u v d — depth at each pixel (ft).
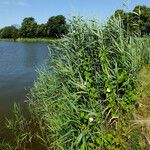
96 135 20.71
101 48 23.56
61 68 25.66
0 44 236.84
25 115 33.35
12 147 26.00
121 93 23.17
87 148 20.13
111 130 21.16
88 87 22.38
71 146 20.10
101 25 25.31
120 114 21.89
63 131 21.91
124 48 24.22
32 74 64.59
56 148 24.08
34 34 316.60
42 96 29.55
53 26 251.39
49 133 27.12
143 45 28.53
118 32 24.62
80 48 24.84
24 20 333.42
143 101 22.45
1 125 30.86
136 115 21.47
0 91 46.96
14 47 185.88
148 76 25.03
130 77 23.27
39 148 25.49
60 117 22.76
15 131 29.17
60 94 26.61
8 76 62.54
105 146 20.40
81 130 20.54
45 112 28.81
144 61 27.94
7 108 36.70
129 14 28.86
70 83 23.65
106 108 21.84
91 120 20.51
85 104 22.24
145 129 20.10
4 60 97.45
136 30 29.14
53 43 28.12
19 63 87.30
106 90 22.39
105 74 22.84
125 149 19.88
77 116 21.12
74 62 24.45
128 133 20.48
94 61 24.22
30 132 28.45
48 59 29.48
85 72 23.36
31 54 121.70
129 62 23.44
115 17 27.48
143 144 19.42
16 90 47.44
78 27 25.46
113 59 23.89
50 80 28.86
